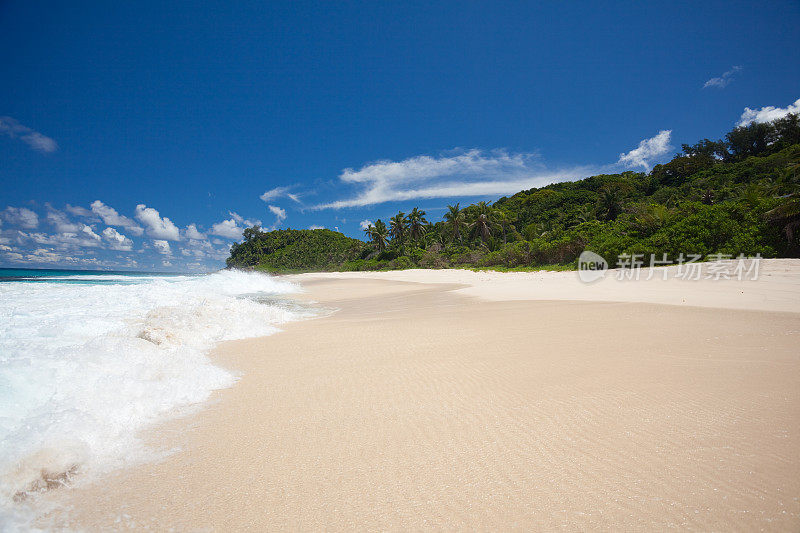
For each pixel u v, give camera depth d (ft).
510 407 10.23
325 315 34.19
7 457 7.32
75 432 8.53
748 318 20.79
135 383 12.06
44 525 6.07
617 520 5.72
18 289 50.47
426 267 190.70
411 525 5.90
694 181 204.95
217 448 8.63
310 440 8.90
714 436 7.96
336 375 14.08
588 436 8.36
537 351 15.96
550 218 224.53
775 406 9.19
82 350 15.11
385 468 7.56
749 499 5.97
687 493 6.22
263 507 6.48
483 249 187.73
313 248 363.56
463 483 6.93
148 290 50.21
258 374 14.49
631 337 17.51
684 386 10.87
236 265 386.52
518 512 6.05
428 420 9.73
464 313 29.09
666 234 80.74
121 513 6.39
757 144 239.30
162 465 7.92
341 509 6.36
